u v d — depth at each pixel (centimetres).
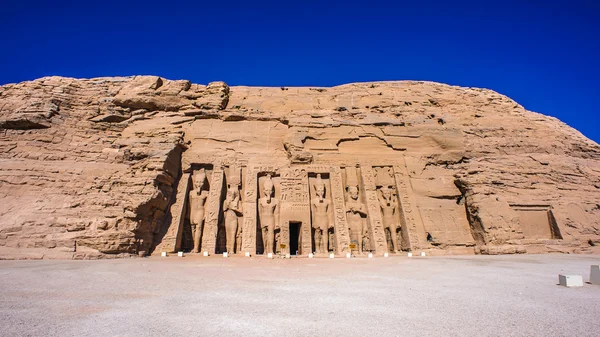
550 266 1260
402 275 995
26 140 1858
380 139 2375
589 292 729
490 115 2712
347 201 2150
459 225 2122
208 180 2144
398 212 2162
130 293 677
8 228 1421
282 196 2062
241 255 1831
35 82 2238
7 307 550
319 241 2023
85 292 683
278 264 1334
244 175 2147
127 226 1600
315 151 2289
